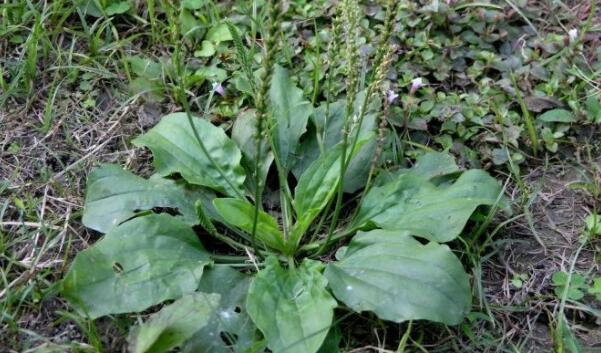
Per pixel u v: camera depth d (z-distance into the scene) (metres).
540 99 0.73
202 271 0.57
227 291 0.57
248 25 0.81
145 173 0.69
